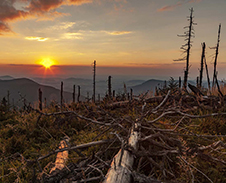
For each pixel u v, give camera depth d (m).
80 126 6.35
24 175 3.57
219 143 3.04
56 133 5.89
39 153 4.48
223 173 2.85
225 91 7.56
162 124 4.40
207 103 6.19
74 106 8.25
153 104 6.85
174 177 2.72
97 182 2.93
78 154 3.55
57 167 3.34
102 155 3.56
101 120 6.45
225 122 4.82
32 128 6.24
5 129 6.37
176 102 6.54
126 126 4.69
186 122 5.08
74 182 2.87
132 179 2.37
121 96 8.56
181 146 3.16
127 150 2.78
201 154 2.97
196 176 2.74
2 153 4.82
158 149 3.39
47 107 8.99
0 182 3.37
